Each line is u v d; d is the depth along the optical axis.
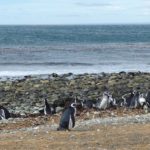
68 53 100.31
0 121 30.80
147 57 91.31
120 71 65.69
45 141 21.62
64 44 137.12
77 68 71.62
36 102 40.16
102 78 53.16
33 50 108.06
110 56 92.75
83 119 29.52
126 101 36.06
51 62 78.94
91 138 21.80
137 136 21.78
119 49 115.00
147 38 187.00
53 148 20.11
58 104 37.38
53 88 46.94
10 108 37.94
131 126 24.61
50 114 33.75
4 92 45.22
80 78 53.53
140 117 28.23
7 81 52.06
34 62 78.81
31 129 26.47
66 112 24.33
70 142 21.11
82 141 21.23
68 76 57.06
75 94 43.28
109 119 28.03
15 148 20.44
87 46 127.19
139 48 119.69
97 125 25.78
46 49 112.19
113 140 21.16
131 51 108.00
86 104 35.50
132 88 46.34
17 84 49.09
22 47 119.06
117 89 45.88
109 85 48.34
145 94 38.09
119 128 24.14
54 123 28.91
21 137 23.38
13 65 74.19
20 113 35.50
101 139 21.47
